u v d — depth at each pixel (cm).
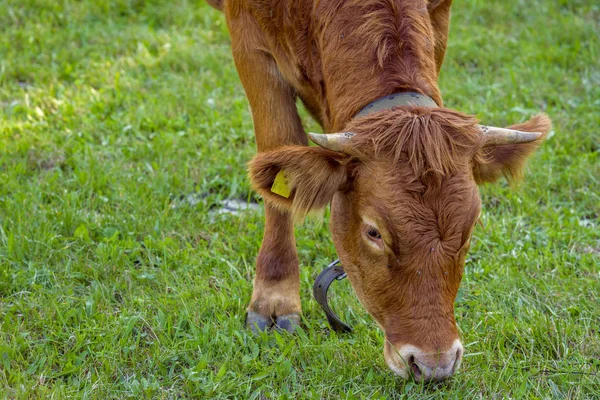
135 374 490
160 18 1045
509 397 476
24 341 509
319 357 504
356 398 473
